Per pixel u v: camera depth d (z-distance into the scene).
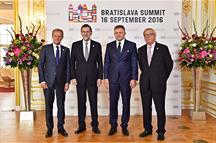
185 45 5.80
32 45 5.77
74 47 4.79
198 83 5.86
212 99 6.30
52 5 6.22
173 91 6.31
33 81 6.98
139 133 4.83
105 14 6.25
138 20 6.23
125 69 4.57
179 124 5.48
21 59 5.64
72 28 6.25
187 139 4.48
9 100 9.23
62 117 4.73
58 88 4.62
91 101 4.78
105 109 6.36
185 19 6.90
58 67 4.56
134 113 6.39
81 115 4.87
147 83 4.45
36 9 6.94
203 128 5.18
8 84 13.42
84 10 6.24
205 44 5.61
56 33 4.57
